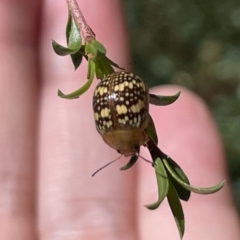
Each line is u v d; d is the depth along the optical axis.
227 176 0.15
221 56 0.31
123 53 0.15
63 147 0.14
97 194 0.14
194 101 0.15
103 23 0.15
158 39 0.33
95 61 0.09
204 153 0.15
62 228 0.14
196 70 0.31
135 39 0.33
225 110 0.28
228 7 0.33
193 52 0.32
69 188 0.14
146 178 0.15
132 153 0.09
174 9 0.34
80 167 0.14
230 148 0.26
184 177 0.08
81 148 0.14
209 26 0.33
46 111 0.15
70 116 0.15
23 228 0.14
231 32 0.32
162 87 0.16
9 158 0.14
